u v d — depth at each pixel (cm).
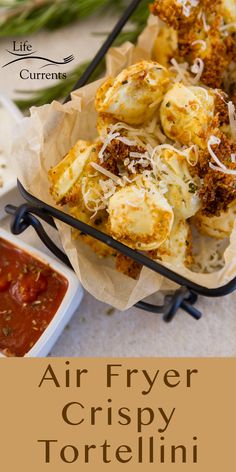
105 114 31
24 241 36
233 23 33
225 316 35
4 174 36
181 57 34
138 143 31
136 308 36
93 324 36
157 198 29
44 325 33
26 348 33
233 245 30
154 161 30
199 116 30
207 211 31
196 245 34
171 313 31
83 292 36
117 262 33
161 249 31
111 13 42
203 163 30
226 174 30
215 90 32
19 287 34
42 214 31
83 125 34
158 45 35
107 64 35
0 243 35
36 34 42
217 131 30
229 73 34
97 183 31
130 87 30
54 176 31
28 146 32
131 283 33
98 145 31
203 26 33
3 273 34
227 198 30
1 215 37
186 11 33
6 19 41
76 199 31
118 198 29
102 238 30
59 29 42
